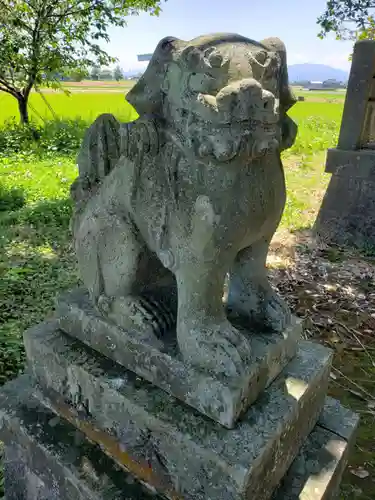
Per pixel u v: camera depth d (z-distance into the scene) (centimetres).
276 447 105
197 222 101
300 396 115
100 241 123
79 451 124
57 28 773
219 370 106
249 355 109
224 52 91
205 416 107
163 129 102
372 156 351
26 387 148
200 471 101
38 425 132
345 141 370
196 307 109
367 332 243
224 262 106
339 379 208
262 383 114
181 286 111
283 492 112
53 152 693
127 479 116
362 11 619
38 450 127
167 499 110
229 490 97
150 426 108
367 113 374
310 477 116
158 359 114
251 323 128
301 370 125
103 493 112
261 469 99
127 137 106
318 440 128
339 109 1326
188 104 93
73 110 1085
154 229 111
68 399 131
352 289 289
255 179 101
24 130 762
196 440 101
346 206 372
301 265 323
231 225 101
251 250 122
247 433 102
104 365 124
